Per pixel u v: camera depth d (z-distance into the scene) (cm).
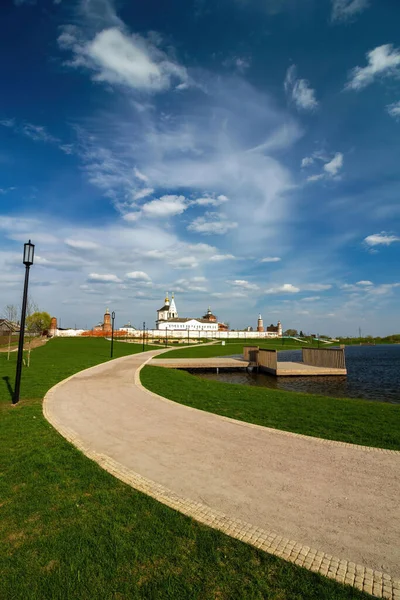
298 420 977
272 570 362
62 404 1145
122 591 332
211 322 11256
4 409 1050
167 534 421
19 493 520
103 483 555
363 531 433
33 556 381
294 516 465
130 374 1923
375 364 4131
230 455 688
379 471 612
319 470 616
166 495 520
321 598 327
